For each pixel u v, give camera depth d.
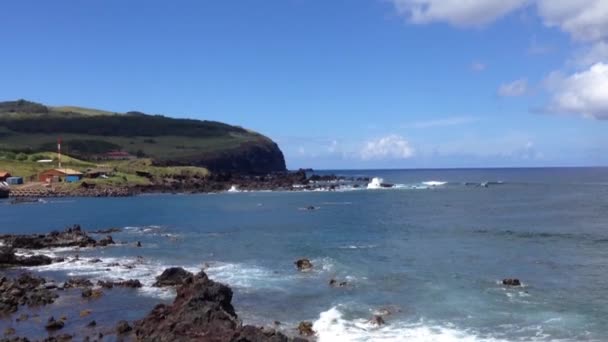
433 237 80.44
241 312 39.38
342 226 97.31
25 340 31.69
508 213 117.31
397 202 156.00
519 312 38.25
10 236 80.38
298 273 53.34
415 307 40.00
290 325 36.09
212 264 59.34
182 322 30.58
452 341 32.38
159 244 76.75
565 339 32.53
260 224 102.50
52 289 46.72
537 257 61.09
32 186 193.25
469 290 44.94
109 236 79.81
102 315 38.41
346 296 43.66
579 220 100.69
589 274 50.91
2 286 45.31
